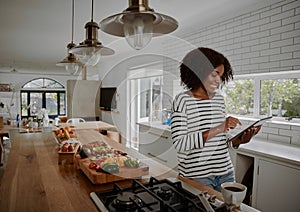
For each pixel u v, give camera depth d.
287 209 1.81
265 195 1.97
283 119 2.46
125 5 2.42
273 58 2.34
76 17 2.81
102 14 2.69
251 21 2.54
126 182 1.19
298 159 1.77
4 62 6.73
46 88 8.66
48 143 2.19
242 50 2.65
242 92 2.87
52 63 6.91
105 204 0.91
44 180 1.23
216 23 2.97
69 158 1.53
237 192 0.82
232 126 1.21
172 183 1.10
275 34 2.31
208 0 2.33
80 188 1.12
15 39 3.95
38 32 3.51
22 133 2.76
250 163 2.29
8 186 1.14
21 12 2.66
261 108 2.68
